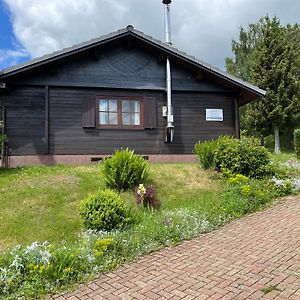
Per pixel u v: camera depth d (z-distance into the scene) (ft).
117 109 39.65
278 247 16.44
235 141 31.07
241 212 22.75
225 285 12.94
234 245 17.33
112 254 16.51
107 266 15.60
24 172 30.73
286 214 22.00
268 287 12.41
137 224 20.07
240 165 29.09
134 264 15.99
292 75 74.90
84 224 19.58
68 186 25.96
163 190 26.25
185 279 13.84
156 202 23.38
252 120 76.54
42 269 14.02
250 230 19.51
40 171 31.14
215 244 17.74
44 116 37.52
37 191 24.73
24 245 17.56
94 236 18.03
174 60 41.16
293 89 74.90
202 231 19.83
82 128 38.34
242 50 108.58
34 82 37.35
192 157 40.98
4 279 13.55
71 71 38.50
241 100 45.70
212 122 42.24
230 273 13.97
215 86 42.55
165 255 16.83
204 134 41.78
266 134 79.41
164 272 14.76
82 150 38.04
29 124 37.11
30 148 36.83
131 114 40.09
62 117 38.01
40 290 13.52
